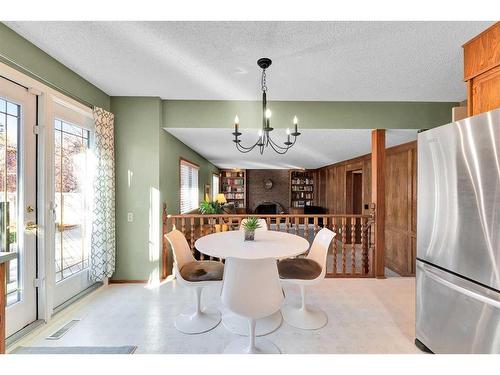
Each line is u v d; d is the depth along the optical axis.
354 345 1.87
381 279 3.20
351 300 2.59
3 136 1.80
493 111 1.27
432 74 2.36
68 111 2.39
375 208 3.29
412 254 3.96
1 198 1.79
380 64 2.16
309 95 2.94
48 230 2.11
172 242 2.20
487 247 1.31
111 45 1.91
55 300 2.26
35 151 2.04
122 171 3.01
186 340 1.92
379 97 3.00
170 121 3.14
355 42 1.83
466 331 1.43
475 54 1.76
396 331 2.05
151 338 1.95
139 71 2.34
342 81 2.53
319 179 9.09
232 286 1.57
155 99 3.02
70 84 2.32
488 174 1.30
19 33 1.77
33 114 2.01
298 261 2.38
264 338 1.95
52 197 2.16
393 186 4.49
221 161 7.33
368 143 4.23
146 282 3.02
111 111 2.99
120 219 3.02
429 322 1.71
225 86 2.68
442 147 1.57
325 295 2.71
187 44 1.88
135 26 1.67
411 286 2.96
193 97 3.04
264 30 1.70
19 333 1.88
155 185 3.03
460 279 1.46
